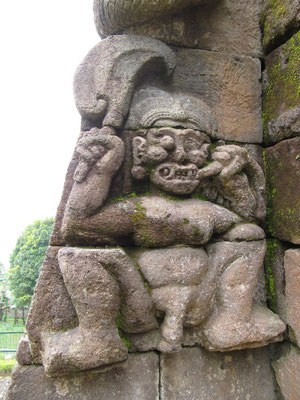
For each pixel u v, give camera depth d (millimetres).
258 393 1311
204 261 1220
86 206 1156
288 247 1379
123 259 1129
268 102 1541
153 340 1226
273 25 1517
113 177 1261
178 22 1482
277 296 1383
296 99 1350
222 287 1229
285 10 1444
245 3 1631
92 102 1291
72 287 1071
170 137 1245
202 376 1265
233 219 1319
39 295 1174
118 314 1182
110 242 1217
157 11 1360
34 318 1159
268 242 1466
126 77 1307
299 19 1362
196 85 1513
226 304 1206
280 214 1386
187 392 1236
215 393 1259
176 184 1246
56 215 1238
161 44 1398
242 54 1594
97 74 1314
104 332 1057
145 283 1191
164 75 1452
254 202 1378
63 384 1159
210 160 1382
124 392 1192
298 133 1329
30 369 1150
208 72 1532
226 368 1297
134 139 1279
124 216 1195
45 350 1091
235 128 1521
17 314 8500
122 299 1153
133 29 1444
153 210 1207
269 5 1564
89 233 1180
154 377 1226
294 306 1267
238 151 1330
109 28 1449
